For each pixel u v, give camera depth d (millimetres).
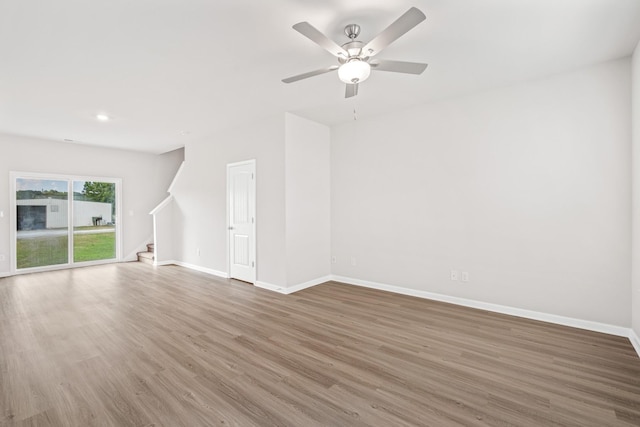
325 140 4883
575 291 3023
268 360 2404
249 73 2984
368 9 2033
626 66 2742
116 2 1925
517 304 3338
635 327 2646
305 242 4539
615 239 2830
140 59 2686
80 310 3547
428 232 3951
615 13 2080
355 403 1881
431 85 3320
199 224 5734
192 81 3156
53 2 1913
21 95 3492
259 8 2004
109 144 6109
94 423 1706
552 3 1979
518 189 3303
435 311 3494
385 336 2842
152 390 2012
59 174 5855
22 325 3090
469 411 1802
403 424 1700
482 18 2131
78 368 2279
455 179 3715
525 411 1800
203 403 1883
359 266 4648
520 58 2729
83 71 2902
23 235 5516
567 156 3031
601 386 2043
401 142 4160
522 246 3295
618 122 2791
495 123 3426
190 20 2127
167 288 4508
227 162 5098
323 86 3322
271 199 4418
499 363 2346
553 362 2355
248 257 4812
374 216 4461
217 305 3734
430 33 2318
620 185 2799
